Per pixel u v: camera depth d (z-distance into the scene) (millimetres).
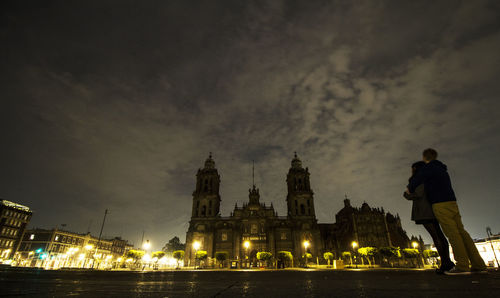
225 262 72188
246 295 3791
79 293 3861
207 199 92375
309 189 93438
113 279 6562
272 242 84688
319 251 83375
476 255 5004
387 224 93250
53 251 92875
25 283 5039
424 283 4250
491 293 3162
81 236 107125
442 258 5375
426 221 5645
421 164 6199
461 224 5184
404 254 74562
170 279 6957
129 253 65500
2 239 86438
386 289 3873
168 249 162000
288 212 97250
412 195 5840
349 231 93812
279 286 4852
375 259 76438
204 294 3902
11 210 89938
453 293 3246
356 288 4160
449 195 5254
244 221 88250
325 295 3645
